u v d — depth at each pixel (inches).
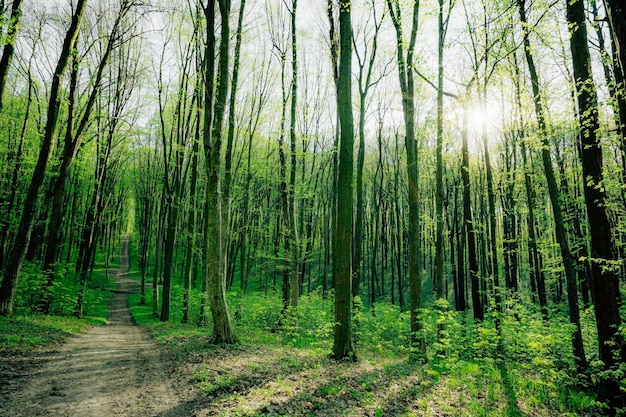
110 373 312.3
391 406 260.8
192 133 840.3
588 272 630.5
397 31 486.0
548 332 436.1
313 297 905.5
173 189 883.4
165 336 533.0
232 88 576.1
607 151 353.7
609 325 279.4
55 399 239.1
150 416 216.8
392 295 1293.1
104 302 1200.2
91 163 1064.8
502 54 491.5
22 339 386.9
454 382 329.7
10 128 855.1
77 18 535.2
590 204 282.2
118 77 796.0
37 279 673.0
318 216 1322.6
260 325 737.6
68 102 683.4
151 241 1973.4
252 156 1062.4
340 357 390.6
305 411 233.0
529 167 642.2
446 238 1119.0
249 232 1268.5
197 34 712.4
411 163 468.1
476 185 993.5
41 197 964.0
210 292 448.8
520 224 1043.9
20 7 454.0
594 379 307.6
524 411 277.6
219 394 253.8
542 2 369.4
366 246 1658.5
